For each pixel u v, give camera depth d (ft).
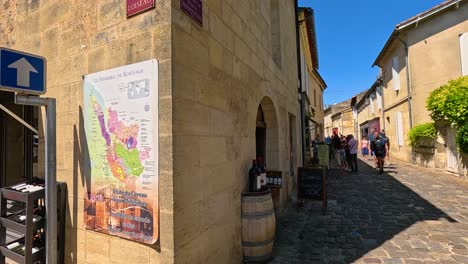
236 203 11.07
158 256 7.12
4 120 14.44
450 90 30.71
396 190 24.79
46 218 8.41
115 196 7.95
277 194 17.92
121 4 8.20
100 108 8.42
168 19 7.23
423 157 39.47
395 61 49.70
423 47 41.27
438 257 11.43
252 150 13.23
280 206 18.35
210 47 9.37
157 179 7.16
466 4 37.91
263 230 11.29
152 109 7.32
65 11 9.71
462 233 14.02
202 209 8.46
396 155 52.19
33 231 9.02
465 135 27.04
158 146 7.22
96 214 8.37
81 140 8.92
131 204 7.60
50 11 10.20
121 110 7.93
